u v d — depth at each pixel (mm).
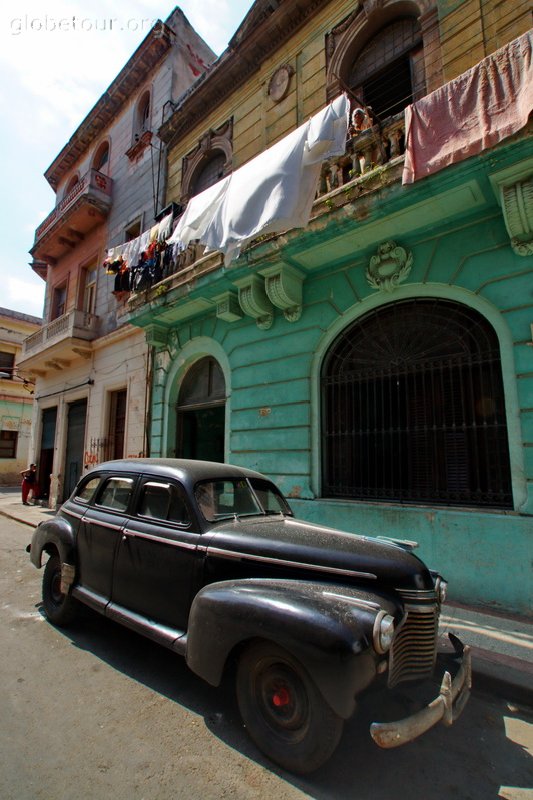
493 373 4832
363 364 5945
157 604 3121
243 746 2436
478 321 5020
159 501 3441
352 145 5660
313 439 6191
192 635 2625
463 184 4539
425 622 2494
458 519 4688
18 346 25562
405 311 5645
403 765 2316
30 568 6348
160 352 9430
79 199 12703
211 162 9812
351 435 5930
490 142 4094
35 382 16188
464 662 2578
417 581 2541
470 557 4566
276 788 2123
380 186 4930
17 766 2217
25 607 4664
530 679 3078
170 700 2883
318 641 2098
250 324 7398
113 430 11500
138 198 11797
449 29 5820
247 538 2904
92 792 2059
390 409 5535
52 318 15219
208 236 5691
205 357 8656
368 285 5902
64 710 2738
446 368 5195
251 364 7254
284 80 7844
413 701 2271
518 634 3818
